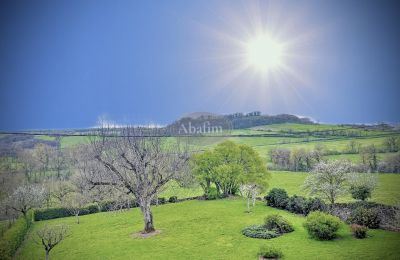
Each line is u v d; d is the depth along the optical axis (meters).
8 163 122.62
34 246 55.44
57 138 153.50
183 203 85.44
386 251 41.53
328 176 66.12
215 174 88.06
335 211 59.69
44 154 127.50
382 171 108.50
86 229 63.91
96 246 51.56
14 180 107.38
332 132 185.50
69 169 119.88
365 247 43.41
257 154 91.25
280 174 115.75
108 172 59.22
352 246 44.16
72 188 86.88
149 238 53.47
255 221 60.16
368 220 52.06
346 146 145.38
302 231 52.44
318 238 48.03
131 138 59.88
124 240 53.47
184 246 48.59
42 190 86.38
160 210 77.25
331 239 47.53
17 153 131.25
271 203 74.38
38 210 81.38
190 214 69.69
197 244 49.16
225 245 48.00
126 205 80.81
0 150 137.12
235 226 57.56
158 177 58.59
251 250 45.22
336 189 63.97
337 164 68.12
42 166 123.44
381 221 52.91
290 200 69.31
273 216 54.53
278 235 51.22
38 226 72.56
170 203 88.19
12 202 76.88
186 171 80.31
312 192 67.06
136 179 57.16
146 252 47.03
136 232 57.75
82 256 47.47
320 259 40.28
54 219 80.19
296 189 93.00
